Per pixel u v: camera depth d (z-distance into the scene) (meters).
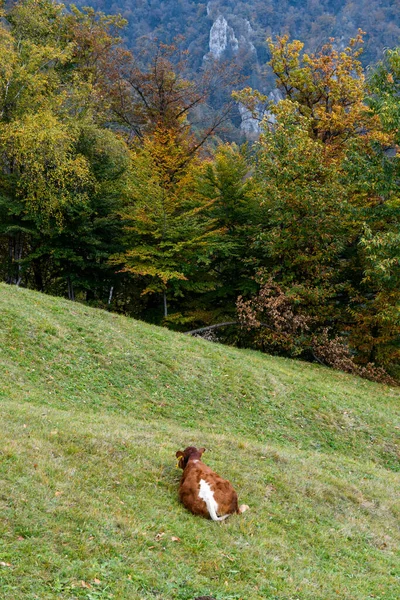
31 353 16.22
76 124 28.34
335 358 25.59
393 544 10.28
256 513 9.76
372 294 28.61
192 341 21.69
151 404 15.98
